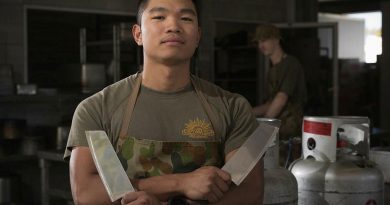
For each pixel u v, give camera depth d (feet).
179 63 4.32
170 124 4.35
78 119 4.41
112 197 3.96
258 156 4.33
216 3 22.76
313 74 23.86
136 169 4.27
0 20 17.31
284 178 5.84
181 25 4.23
